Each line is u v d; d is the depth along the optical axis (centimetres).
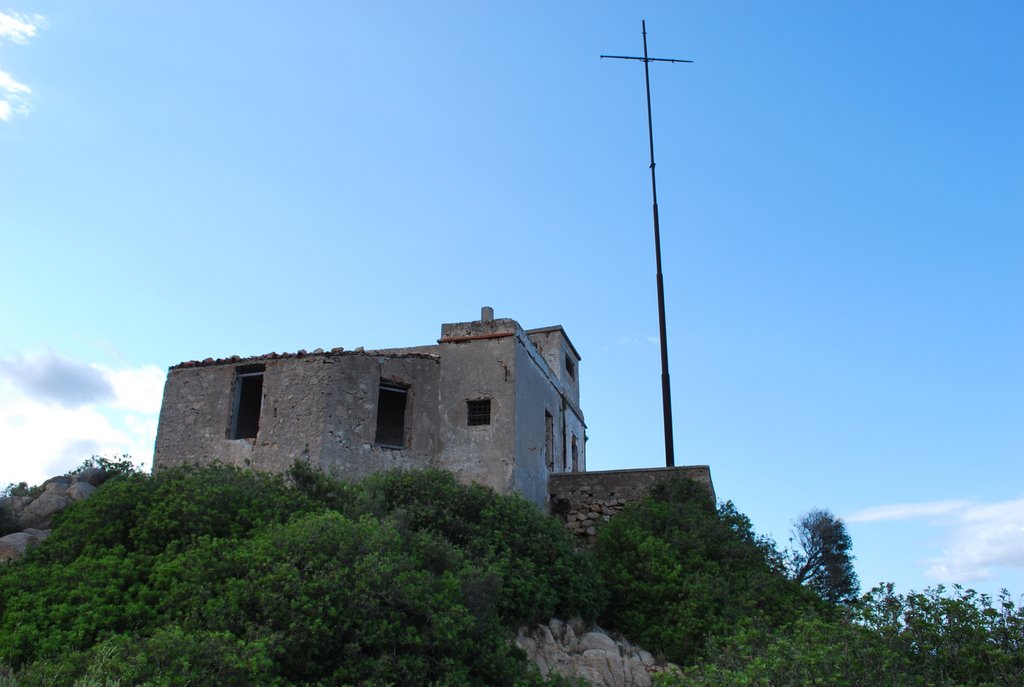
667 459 2570
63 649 1073
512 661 1293
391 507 1695
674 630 1648
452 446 2155
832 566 2203
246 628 1095
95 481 2044
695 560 1844
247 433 2189
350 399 2056
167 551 1346
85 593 1203
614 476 2300
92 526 1481
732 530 2011
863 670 1112
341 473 1978
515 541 1678
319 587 1157
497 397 2175
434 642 1183
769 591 1739
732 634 1556
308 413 2020
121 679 920
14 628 1136
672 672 1348
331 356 2067
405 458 2109
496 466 2105
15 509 1898
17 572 1305
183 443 2133
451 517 1667
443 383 2225
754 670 1095
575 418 2928
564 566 1697
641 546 1864
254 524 1441
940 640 1164
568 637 1584
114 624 1149
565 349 2927
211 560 1254
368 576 1196
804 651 1133
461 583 1341
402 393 2223
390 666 1119
